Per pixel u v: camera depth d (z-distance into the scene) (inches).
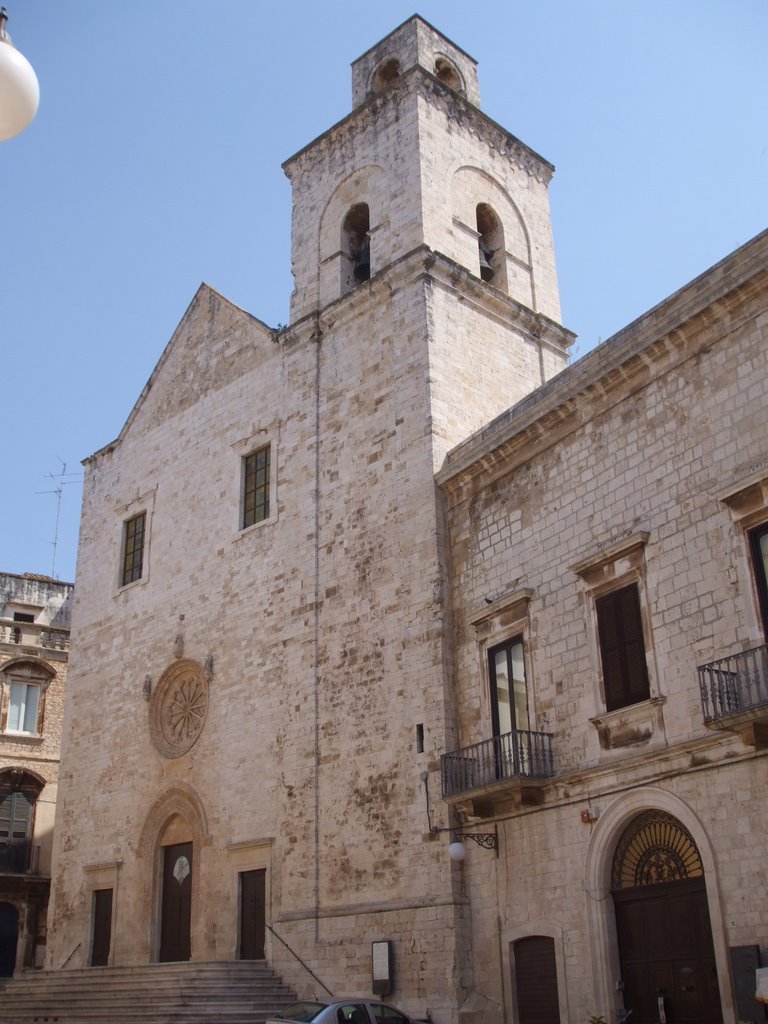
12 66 284.8
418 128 1305.4
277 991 1051.9
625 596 873.5
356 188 1376.7
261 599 1272.1
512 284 1376.7
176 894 1267.2
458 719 1010.1
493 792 904.9
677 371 872.9
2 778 1868.8
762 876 714.2
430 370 1152.8
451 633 1043.3
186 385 1533.0
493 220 1408.7
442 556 1068.5
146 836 1316.4
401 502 1127.0
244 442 1382.9
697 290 853.8
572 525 941.2
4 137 292.8
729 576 784.9
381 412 1194.0
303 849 1096.8
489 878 931.3
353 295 1275.8
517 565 991.0
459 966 917.8
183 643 1368.1
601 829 838.5
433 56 1454.2
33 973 1239.5
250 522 1342.3
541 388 1011.3
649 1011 786.8
